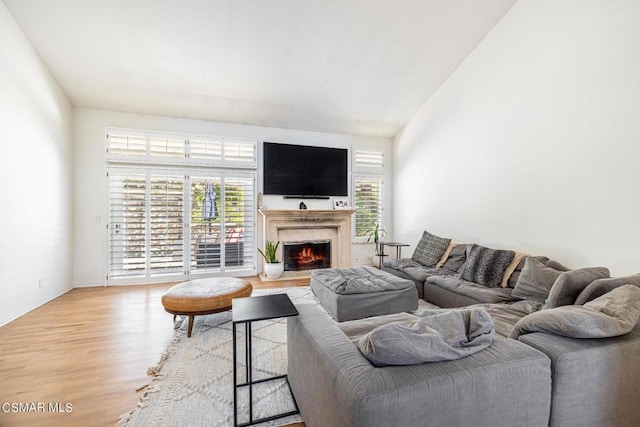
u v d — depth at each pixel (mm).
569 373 1092
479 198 3766
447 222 4355
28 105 3092
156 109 4305
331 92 4344
